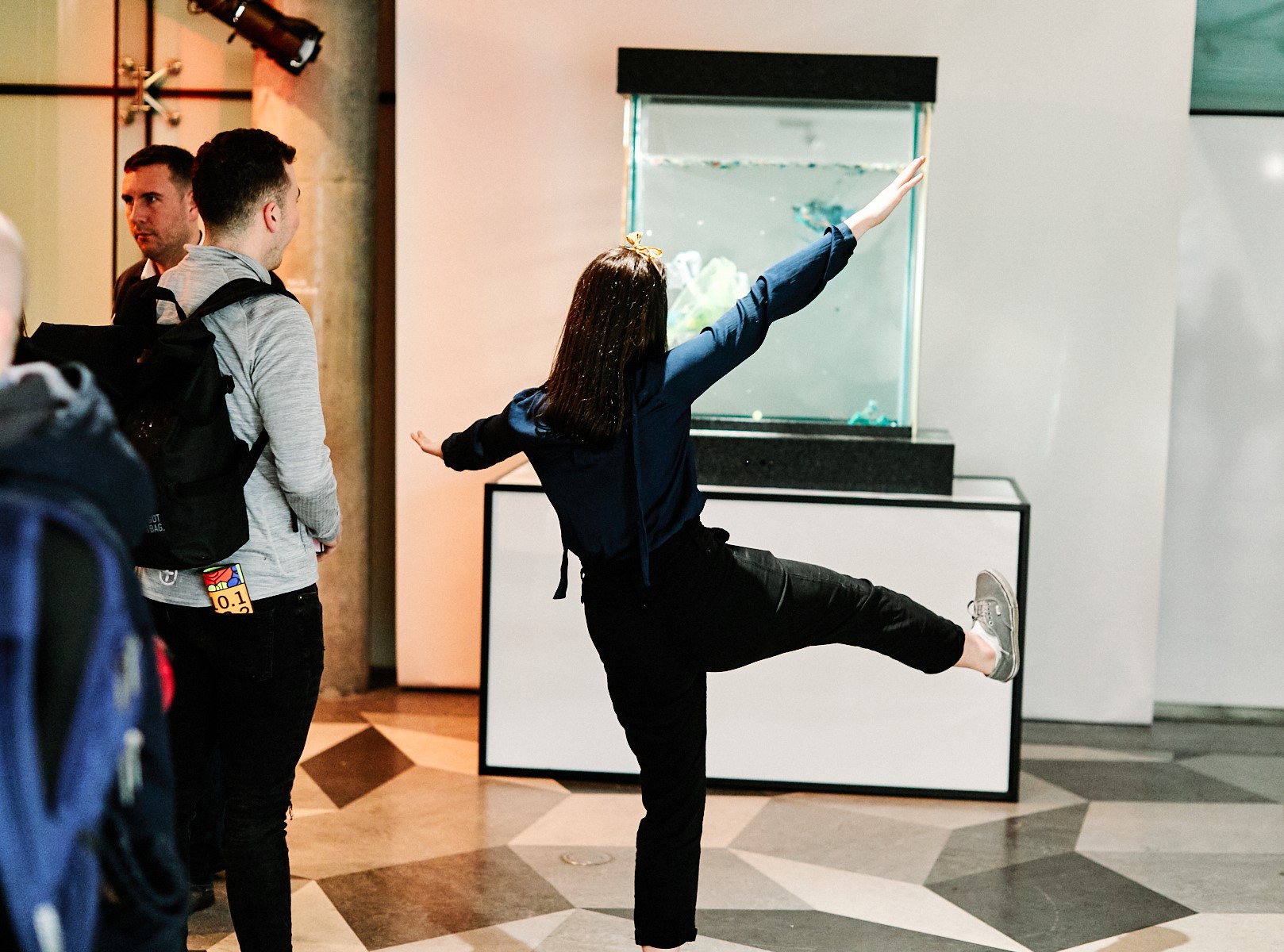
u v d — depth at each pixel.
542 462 2.29
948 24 4.23
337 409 4.42
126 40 4.55
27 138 4.58
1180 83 4.19
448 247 4.44
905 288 3.70
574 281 4.42
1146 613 4.38
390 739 4.13
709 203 3.67
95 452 1.16
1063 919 2.90
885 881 3.11
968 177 4.28
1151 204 4.24
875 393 3.77
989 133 4.26
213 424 2.16
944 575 3.64
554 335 4.45
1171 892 3.07
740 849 3.30
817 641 2.45
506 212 4.42
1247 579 4.50
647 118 3.63
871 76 3.52
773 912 2.92
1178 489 4.50
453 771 3.87
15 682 1.06
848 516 3.65
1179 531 4.52
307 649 2.32
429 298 4.46
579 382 2.21
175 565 2.14
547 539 3.77
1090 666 4.42
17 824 1.06
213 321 2.23
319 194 4.31
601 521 2.26
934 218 4.30
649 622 2.30
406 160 4.41
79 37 4.54
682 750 2.41
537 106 4.37
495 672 3.81
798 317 3.74
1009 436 4.36
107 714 1.13
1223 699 4.56
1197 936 2.82
